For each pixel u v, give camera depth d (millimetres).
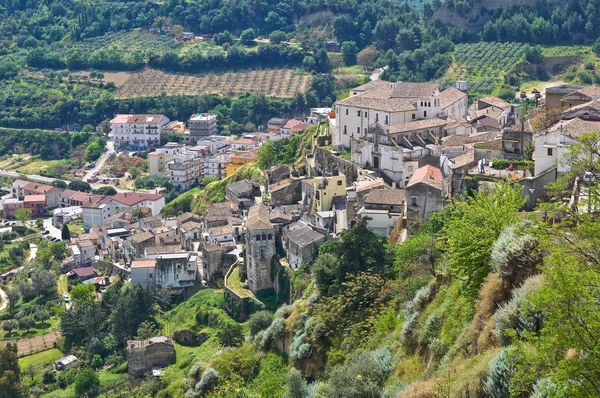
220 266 184875
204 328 164500
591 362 45594
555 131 103062
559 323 47500
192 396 119750
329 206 161000
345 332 102938
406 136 164250
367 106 177875
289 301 150000
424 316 83562
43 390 158875
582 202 60750
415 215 126000
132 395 144625
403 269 102875
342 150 186125
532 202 103000
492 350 63062
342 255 114688
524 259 66938
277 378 107625
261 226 161500
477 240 74750
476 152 122938
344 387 80688
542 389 49312
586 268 49656
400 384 75688
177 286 186250
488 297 69688
